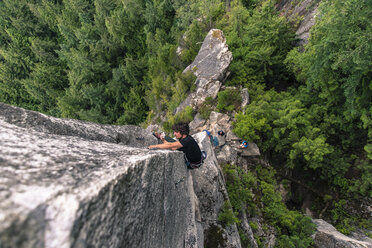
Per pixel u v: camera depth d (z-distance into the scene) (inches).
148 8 829.2
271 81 475.2
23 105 1095.6
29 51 1141.7
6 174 24.2
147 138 157.2
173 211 77.0
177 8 826.2
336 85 285.6
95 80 896.3
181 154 98.7
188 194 121.7
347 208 314.3
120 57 946.1
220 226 160.4
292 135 305.4
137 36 884.6
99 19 920.3
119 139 120.9
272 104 351.6
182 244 93.7
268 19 408.2
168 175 68.9
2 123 48.5
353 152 327.3
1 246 14.8
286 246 229.9
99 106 825.5
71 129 89.7
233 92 374.9
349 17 219.1
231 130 323.3
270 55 420.2
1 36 1211.9
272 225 252.1
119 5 985.5
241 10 573.6
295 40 432.8
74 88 839.7
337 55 234.8
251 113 319.6
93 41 897.5
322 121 345.1
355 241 224.7
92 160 38.5
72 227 21.9
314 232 253.0
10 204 18.3
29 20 1172.5
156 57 791.1
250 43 439.2
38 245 18.7
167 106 585.9
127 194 36.5
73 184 26.8
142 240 44.7
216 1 658.8
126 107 808.9
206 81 423.5
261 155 342.0
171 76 620.4
